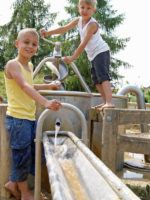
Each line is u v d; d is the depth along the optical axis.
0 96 4.27
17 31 20.08
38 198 1.71
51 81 2.30
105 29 15.30
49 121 1.99
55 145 1.61
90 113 2.19
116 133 1.83
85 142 1.68
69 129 2.01
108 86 2.39
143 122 1.84
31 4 20.30
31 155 1.98
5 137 2.04
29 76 1.98
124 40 15.01
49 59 2.24
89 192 0.97
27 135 1.86
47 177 2.12
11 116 1.87
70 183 1.09
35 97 1.57
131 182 2.45
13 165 1.90
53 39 16.36
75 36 14.96
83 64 13.84
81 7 2.43
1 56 21.86
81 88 13.88
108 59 2.55
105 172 0.96
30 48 1.91
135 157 3.49
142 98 3.43
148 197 2.14
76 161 1.34
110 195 0.83
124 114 1.83
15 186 2.01
